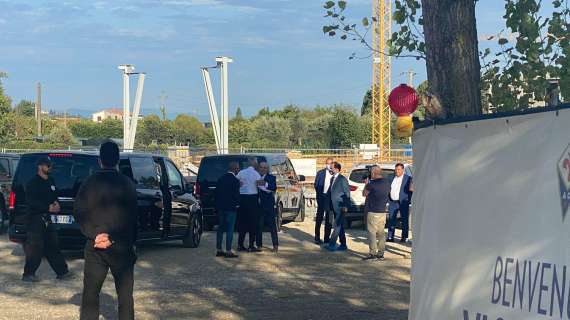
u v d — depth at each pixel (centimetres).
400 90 516
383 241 1355
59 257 1095
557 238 347
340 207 1485
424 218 498
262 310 911
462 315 437
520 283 375
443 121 474
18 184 1284
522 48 621
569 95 603
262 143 6119
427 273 490
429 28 632
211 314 887
